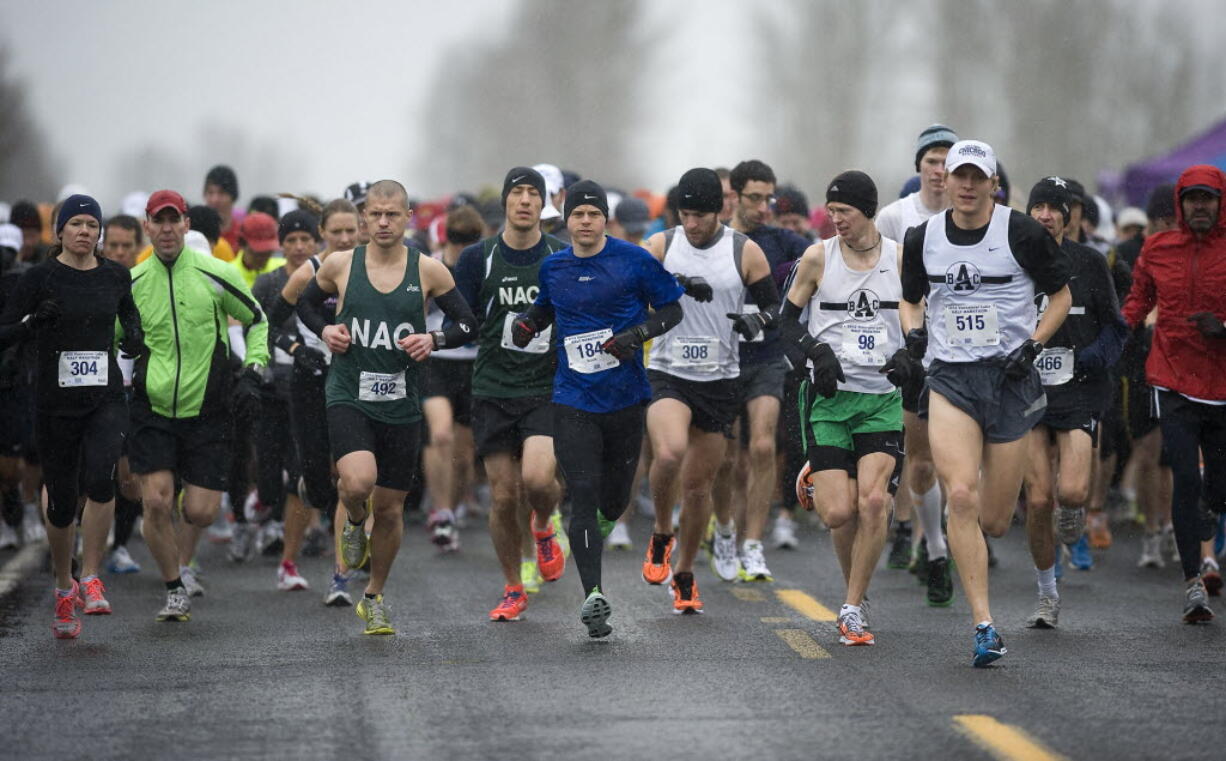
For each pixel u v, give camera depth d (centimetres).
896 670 2614
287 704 2395
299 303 2978
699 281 3019
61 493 3016
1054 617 3064
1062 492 3212
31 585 3794
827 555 4253
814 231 5569
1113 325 3253
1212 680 2527
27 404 4416
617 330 2934
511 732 2197
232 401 3412
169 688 2527
